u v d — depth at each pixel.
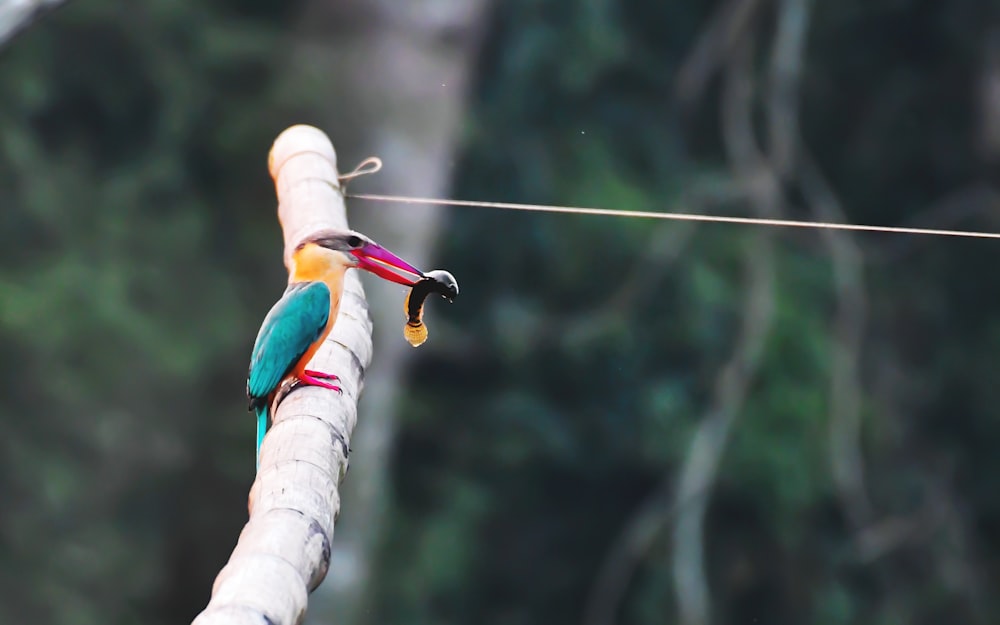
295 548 2.90
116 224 13.83
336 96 12.46
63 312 12.84
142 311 13.38
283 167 5.14
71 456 13.23
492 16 16.56
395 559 17.41
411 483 17.95
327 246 4.16
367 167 12.38
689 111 18.66
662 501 17.70
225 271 13.95
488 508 17.97
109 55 14.75
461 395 18.19
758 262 16.58
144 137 15.20
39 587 13.03
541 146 17.72
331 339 4.35
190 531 12.73
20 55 14.09
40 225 13.58
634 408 18.08
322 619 12.72
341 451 3.54
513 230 17.61
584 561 18.80
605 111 18.22
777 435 16.95
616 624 18.75
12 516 13.05
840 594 18.23
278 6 14.66
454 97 12.55
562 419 18.25
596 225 17.50
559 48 16.94
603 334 17.31
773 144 16.88
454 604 18.36
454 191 17.53
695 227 17.64
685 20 18.84
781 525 17.66
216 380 13.26
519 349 17.41
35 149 13.95
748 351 16.30
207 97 14.27
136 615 13.32
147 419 13.24
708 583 18.28
